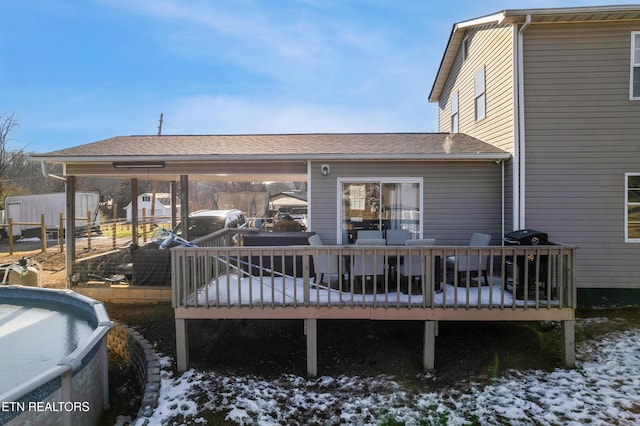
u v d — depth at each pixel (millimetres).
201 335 6234
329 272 5148
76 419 3910
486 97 8641
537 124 7293
